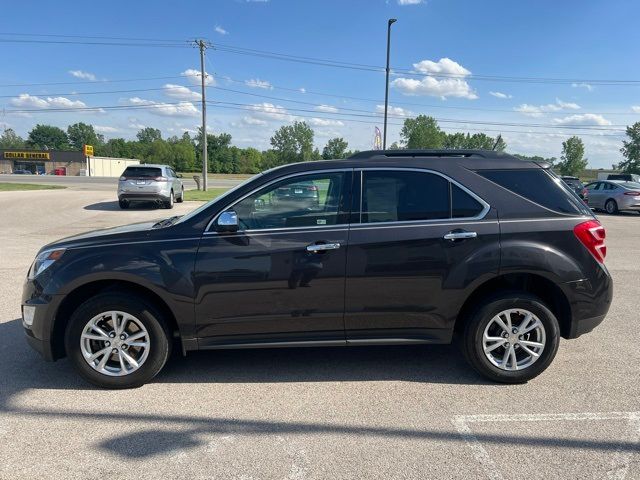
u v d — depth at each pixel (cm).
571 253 387
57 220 1509
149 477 270
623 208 2039
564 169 9075
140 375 381
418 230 382
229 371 420
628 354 456
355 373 416
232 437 312
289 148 10969
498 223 385
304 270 377
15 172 8162
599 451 297
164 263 373
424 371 420
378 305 385
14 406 354
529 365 391
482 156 415
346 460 287
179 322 379
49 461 284
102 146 13862
